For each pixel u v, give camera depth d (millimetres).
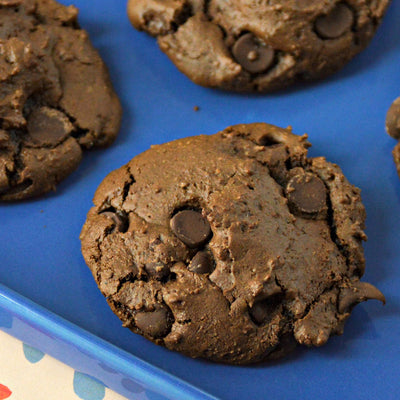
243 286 246
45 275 269
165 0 288
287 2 277
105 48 299
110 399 261
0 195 273
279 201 255
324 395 253
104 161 283
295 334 248
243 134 270
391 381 255
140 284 250
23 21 280
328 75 290
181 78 295
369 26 285
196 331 247
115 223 257
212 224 249
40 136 273
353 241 257
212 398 244
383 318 261
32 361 265
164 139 287
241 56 282
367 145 282
